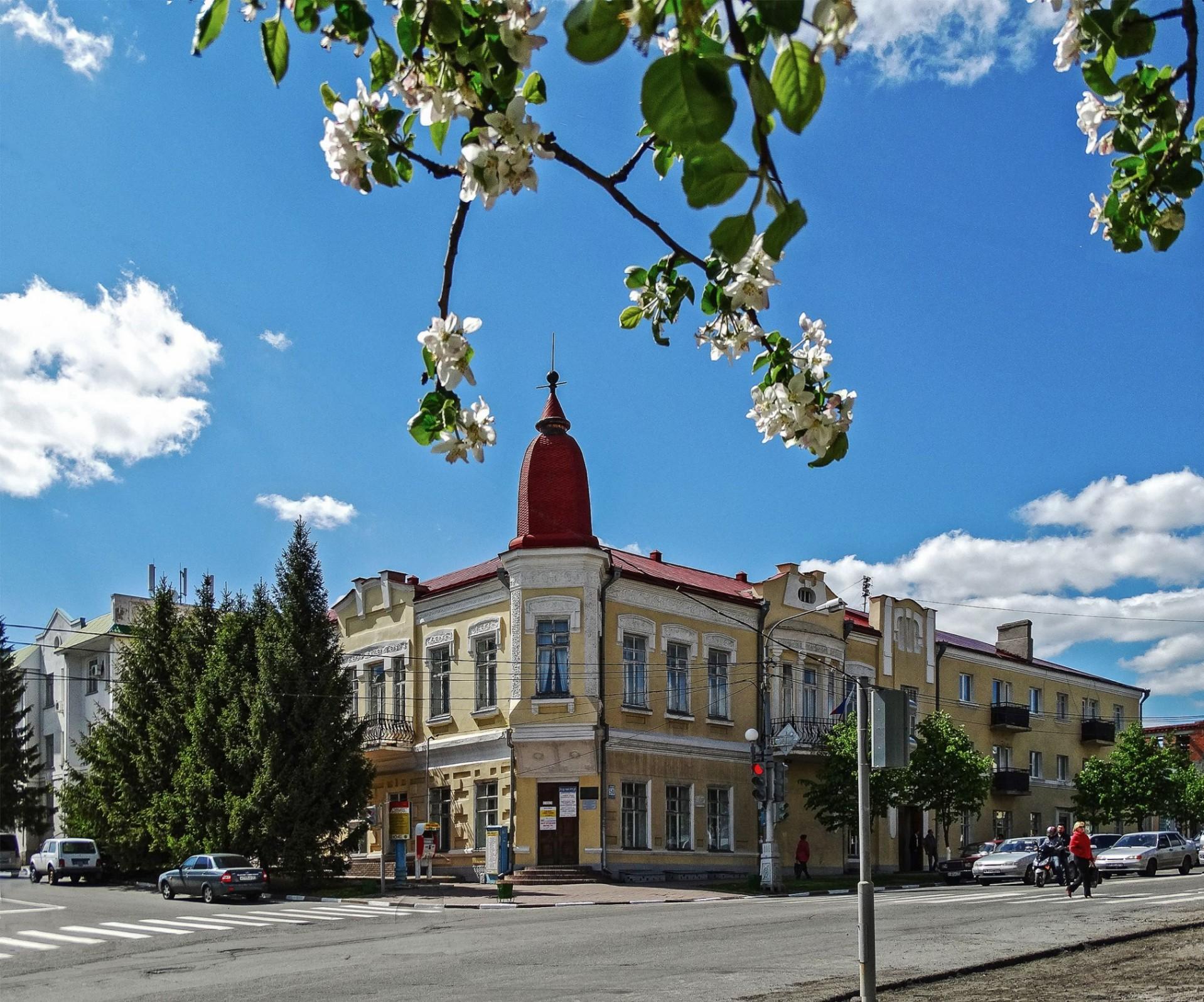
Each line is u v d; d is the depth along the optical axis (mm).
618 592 35781
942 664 48562
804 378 3859
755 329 3986
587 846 33781
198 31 2939
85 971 17625
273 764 34250
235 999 13844
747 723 39250
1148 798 50500
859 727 10102
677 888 32594
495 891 31453
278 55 3059
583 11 2520
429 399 3719
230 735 35250
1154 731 72875
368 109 3383
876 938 17703
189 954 19172
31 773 58438
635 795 35281
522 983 14164
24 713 58656
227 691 36000
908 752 9805
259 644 35281
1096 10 3609
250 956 18516
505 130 3197
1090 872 25672
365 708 41625
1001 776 49844
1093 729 56531
